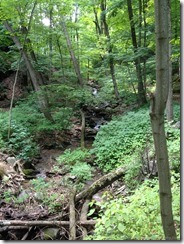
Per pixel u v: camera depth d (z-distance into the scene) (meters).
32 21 10.22
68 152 7.71
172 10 8.13
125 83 13.48
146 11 10.22
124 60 10.80
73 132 10.09
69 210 4.63
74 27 13.96
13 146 7.37
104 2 13.91
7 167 6.10
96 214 4.65
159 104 2.04
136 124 7.46
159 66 1.99
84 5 14.26
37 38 10.81
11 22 9.20
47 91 10.06
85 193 5.00
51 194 5.30
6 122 8.38
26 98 11.37
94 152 7.39
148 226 2.89
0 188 5.43
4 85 12.55
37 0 8.47
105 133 7.90
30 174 6.62
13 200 5.08
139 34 10.64
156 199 3.27
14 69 12.35
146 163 5.09
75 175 6.21
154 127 2.11
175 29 8.15
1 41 12.17
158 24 1.96
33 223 4.29
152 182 4.37
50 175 6.60
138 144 6.50
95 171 6.76
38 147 8.16
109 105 13.12
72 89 11.39
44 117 9.66
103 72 17.28
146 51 9.90
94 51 14.65
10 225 4.27
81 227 4.22
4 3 7.91
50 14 10.62
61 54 13.75
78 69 14.03
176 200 3.19
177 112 8.10
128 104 12.46
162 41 1.96
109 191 5.35
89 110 12.56
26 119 9.14
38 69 11.62
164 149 2.12
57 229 4.30
